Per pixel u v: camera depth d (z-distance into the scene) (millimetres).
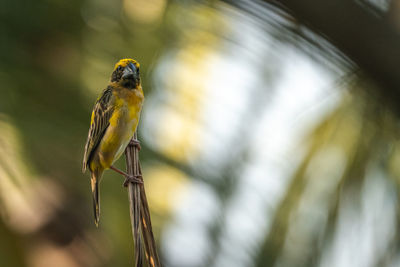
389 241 5145
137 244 5082
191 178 5281
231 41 5082
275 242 5297
